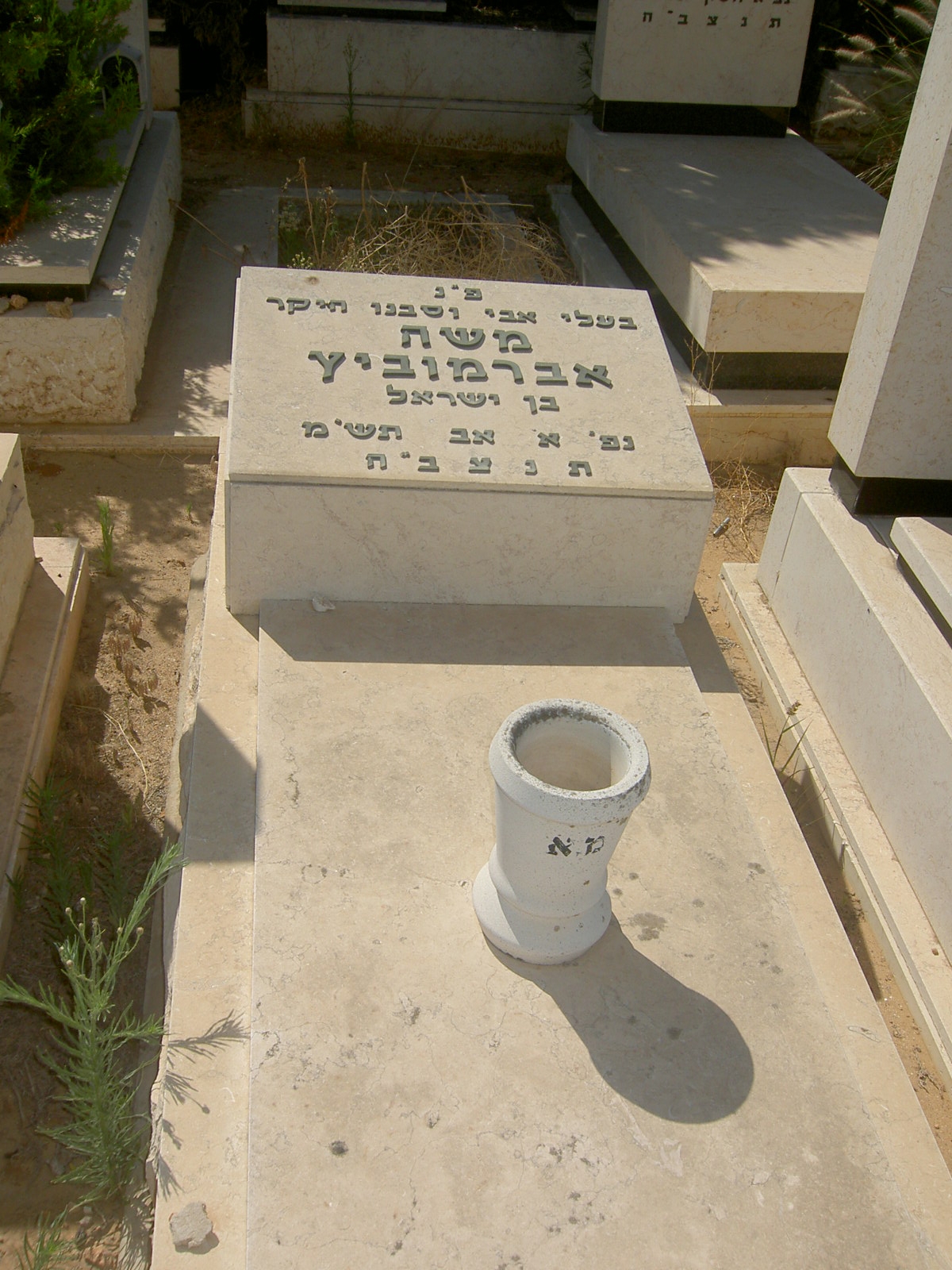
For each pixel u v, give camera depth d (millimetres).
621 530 1629
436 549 1612
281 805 1361
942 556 1648
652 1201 1087
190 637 1895
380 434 1602
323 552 1595
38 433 2340
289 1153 1090
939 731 1532
